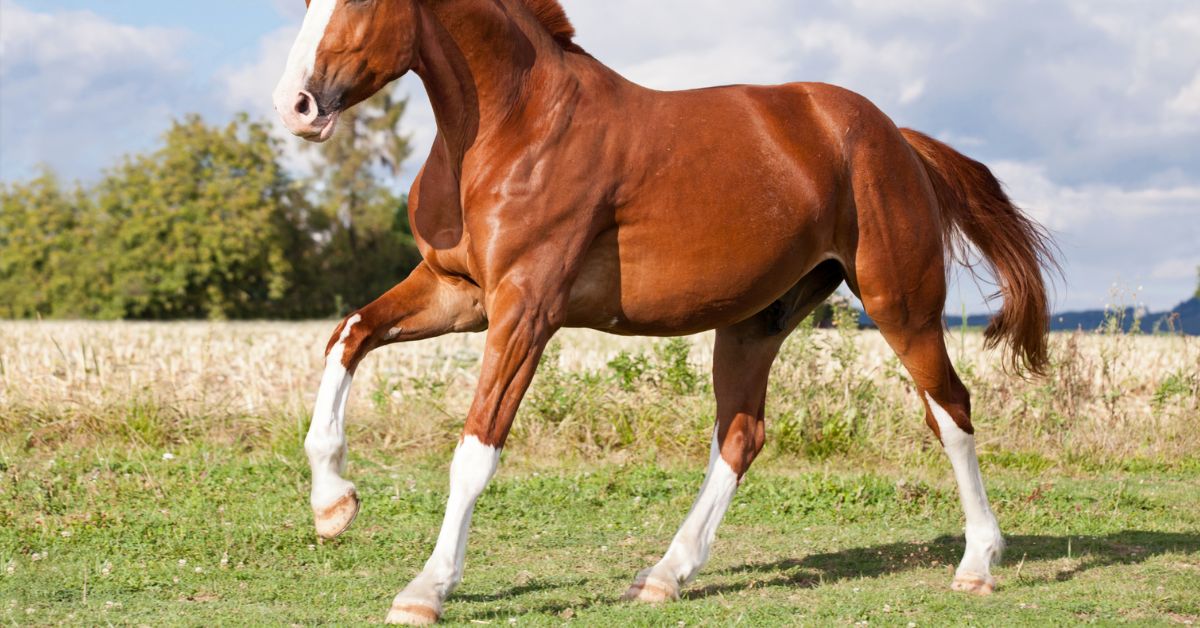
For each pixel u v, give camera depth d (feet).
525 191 15.23
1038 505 27.20
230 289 202.80
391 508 24.67
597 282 16.43
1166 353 49.75
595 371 41.55
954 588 18.35
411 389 39.42
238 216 200.54
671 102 17.02
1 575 17.57
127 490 24.90
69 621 14.69
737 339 18.94
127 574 18.10
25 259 204.33
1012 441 36.32
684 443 34.27
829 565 20.98
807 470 32.04
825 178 17.80
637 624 15.19
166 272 194.90
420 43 15.19
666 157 16.38
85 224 207.51
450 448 33.40
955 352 43.70
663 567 17.39
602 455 33.55
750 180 16.97
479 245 15.29
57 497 23.85
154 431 32.27
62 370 37.32
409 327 16.31
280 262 201.77
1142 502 27.86
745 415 18.90
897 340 19.01
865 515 26.09
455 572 15.07
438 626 14.58
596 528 24.29
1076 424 37.27
